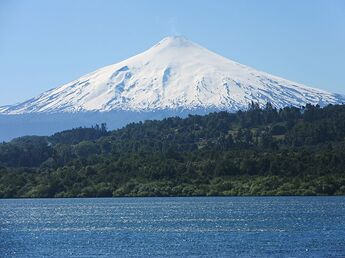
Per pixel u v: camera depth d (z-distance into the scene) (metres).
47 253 142.88
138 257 135.88
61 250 147.12
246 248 145.38
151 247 150.00
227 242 156.25
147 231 184.88
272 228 186.50
